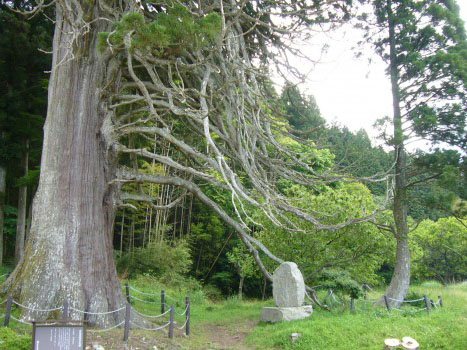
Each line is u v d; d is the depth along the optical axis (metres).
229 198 27.56
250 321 14.64
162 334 10.63
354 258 17.38
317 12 12.24
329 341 10.24
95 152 11.30
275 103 14.52
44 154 11.28
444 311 12.89
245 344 10.97
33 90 19.98
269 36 13.48
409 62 15.37
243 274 23.30
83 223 10.77
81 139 11.14
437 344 9.66
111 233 11.69
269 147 15.77
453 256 31.75
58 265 10.25
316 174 13.11
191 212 30.66
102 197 11.34
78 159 11.02
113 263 11.45
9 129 19.92
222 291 29.75
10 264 22.52
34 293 9.93
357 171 14.17
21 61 19.08
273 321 12.81
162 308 14.46
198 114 10.24
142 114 13.97
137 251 24.77
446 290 20.12
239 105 11.70
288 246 17.34
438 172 14.84
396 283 15.22
